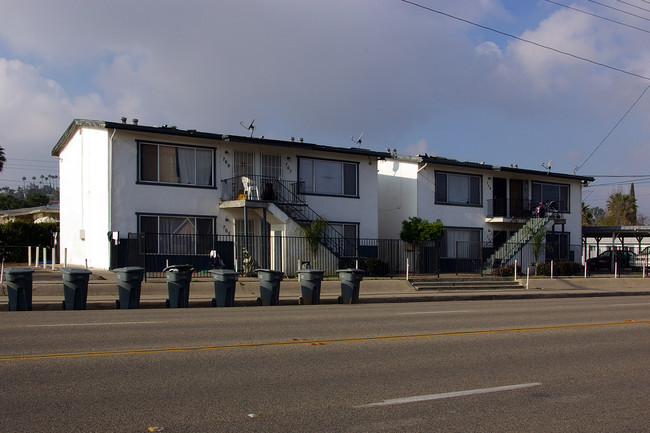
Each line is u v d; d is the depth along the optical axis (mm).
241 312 15266
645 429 5875
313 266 26250
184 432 5406
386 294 22266
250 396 6668
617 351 10188
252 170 27453
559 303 20406
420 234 30625
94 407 6105
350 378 7688
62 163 31656
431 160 32219
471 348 10148
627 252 40031
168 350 9234
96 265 24953
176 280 16719
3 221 46281
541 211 34844
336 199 29766
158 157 25062
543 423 5996
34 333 10719
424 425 5816
